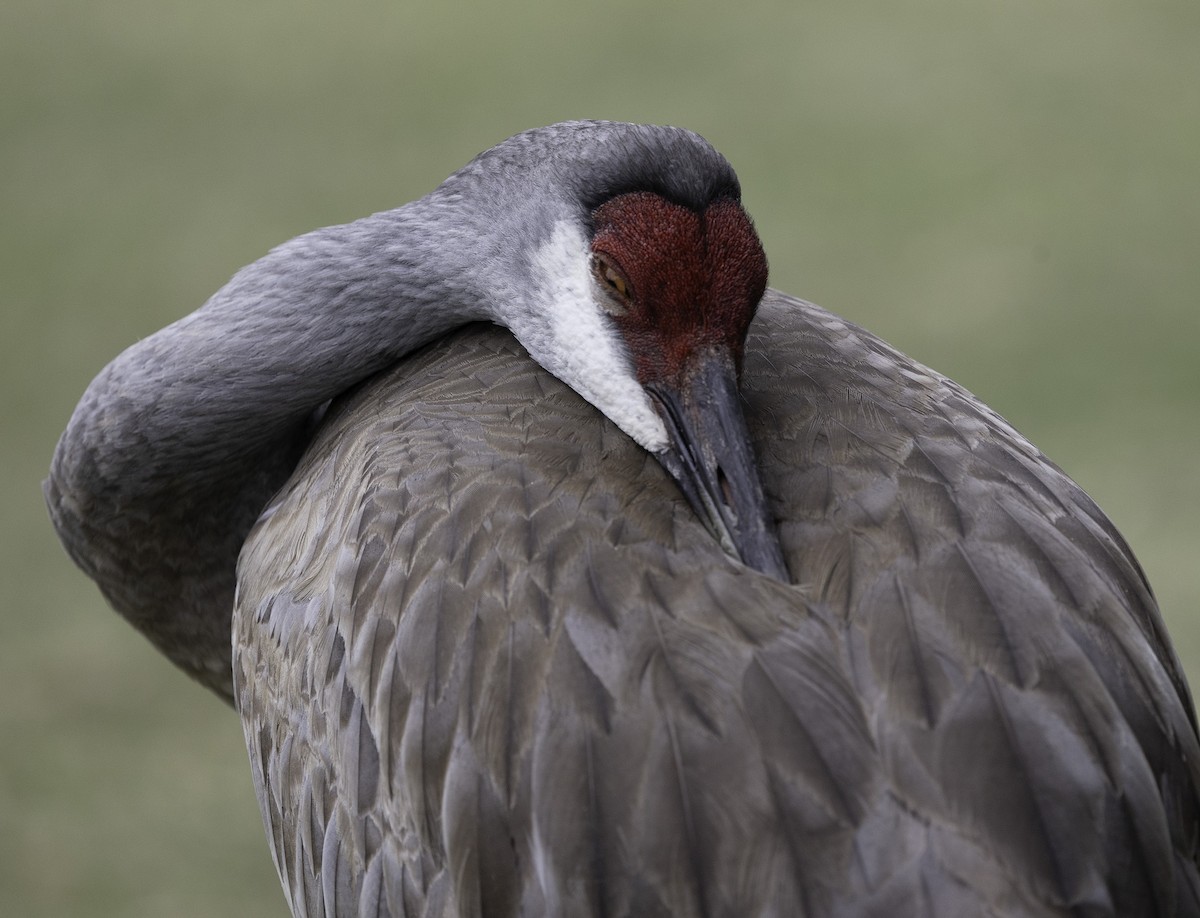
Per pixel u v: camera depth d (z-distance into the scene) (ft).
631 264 19.95
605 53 79.87
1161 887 14.57
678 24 83.56
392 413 20.13
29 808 38.47
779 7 85.25
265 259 23.57
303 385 23.12
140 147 71.36
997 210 63.16
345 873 17.52
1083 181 64.80
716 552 16.62
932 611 15.44
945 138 68.64
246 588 21.15
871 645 15.24
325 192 65.98
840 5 85.61
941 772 14.30
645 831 14.57
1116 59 76.64
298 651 18.75
